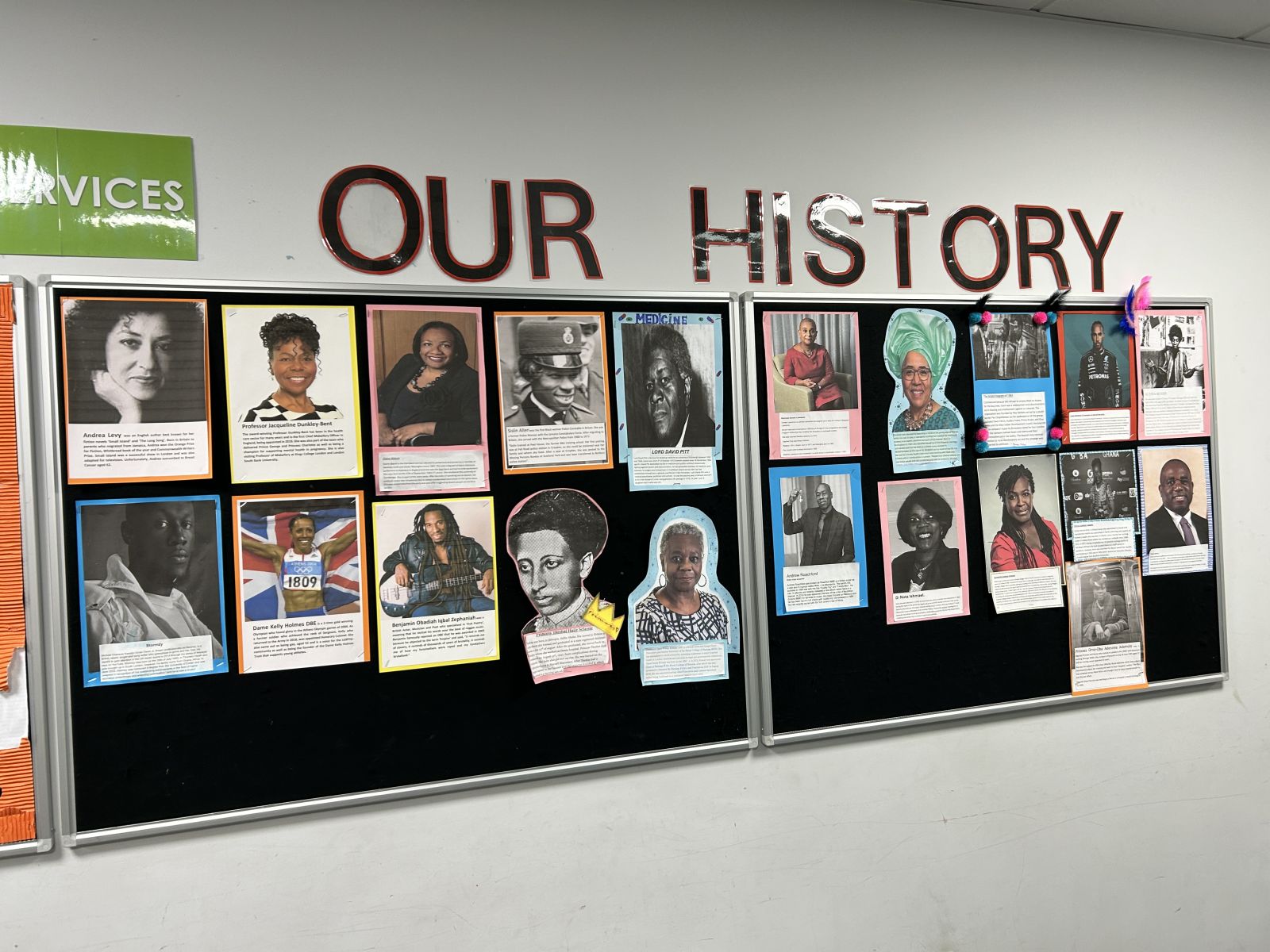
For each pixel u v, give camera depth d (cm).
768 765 171
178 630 141
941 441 181
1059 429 187
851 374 176
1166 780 197
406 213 152
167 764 140
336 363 148
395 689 150
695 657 166
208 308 142
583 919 160
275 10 147
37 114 136
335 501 147
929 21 184
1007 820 186
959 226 185
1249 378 205
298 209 147
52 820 136
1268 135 208
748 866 169
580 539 160
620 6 164
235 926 143
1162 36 201
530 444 157
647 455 163
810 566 173
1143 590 195
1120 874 194
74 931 136
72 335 136
